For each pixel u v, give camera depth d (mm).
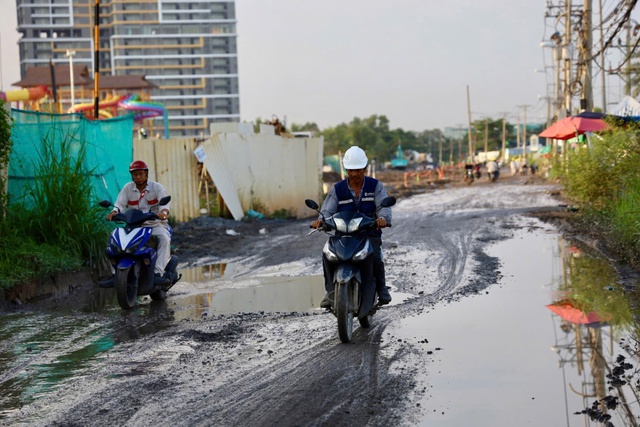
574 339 7121
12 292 9742
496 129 153125
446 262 12648
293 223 22172
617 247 13125
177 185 21438
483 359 6465
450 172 88562
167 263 10109
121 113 74375
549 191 33688
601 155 19359
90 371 6363
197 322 8406
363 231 7363
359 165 7414
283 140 24516
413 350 6820
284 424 4918
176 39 182125
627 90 28266
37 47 181625
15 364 6656
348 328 7203
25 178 12438
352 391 5617
